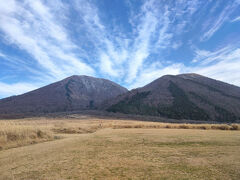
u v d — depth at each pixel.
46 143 12.34
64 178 5.14
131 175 5.26
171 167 5.99
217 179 4.86
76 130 23.95
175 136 13.82
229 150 8.36
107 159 7.15
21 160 7.50
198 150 8.50
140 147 9.58
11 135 12.70
